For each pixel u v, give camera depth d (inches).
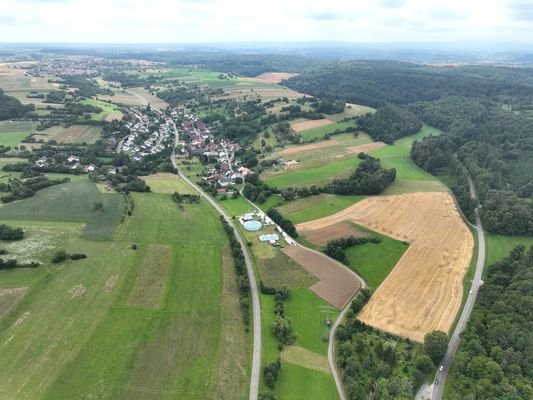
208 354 3627.0
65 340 3627.0
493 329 3779.5
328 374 3545.8
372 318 4195.4
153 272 4707.2
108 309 4045.3
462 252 5556.1
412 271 5044.3
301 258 5255.9
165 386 3265.3
